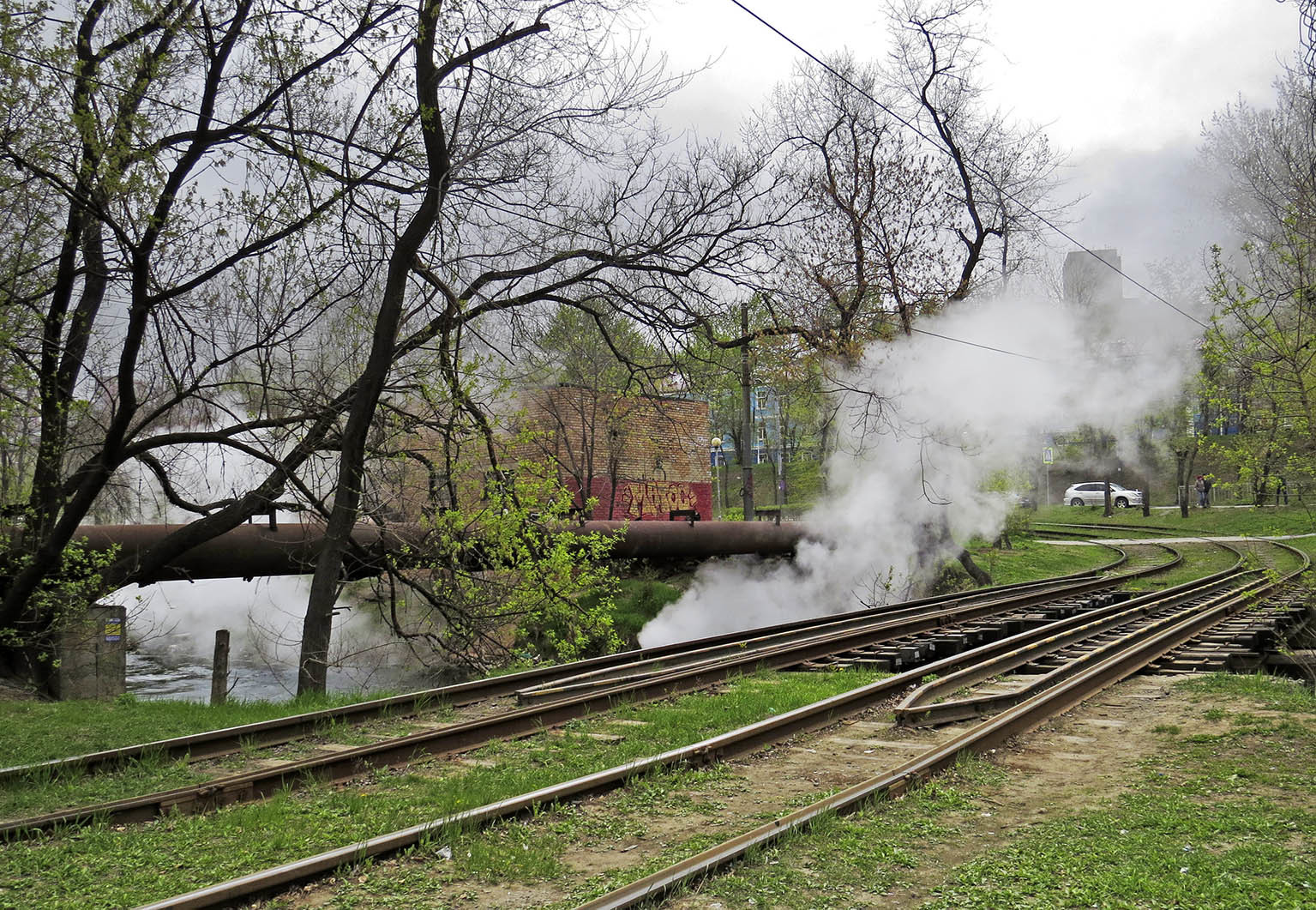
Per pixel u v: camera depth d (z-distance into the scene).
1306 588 17.30
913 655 12.52
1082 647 12.44
